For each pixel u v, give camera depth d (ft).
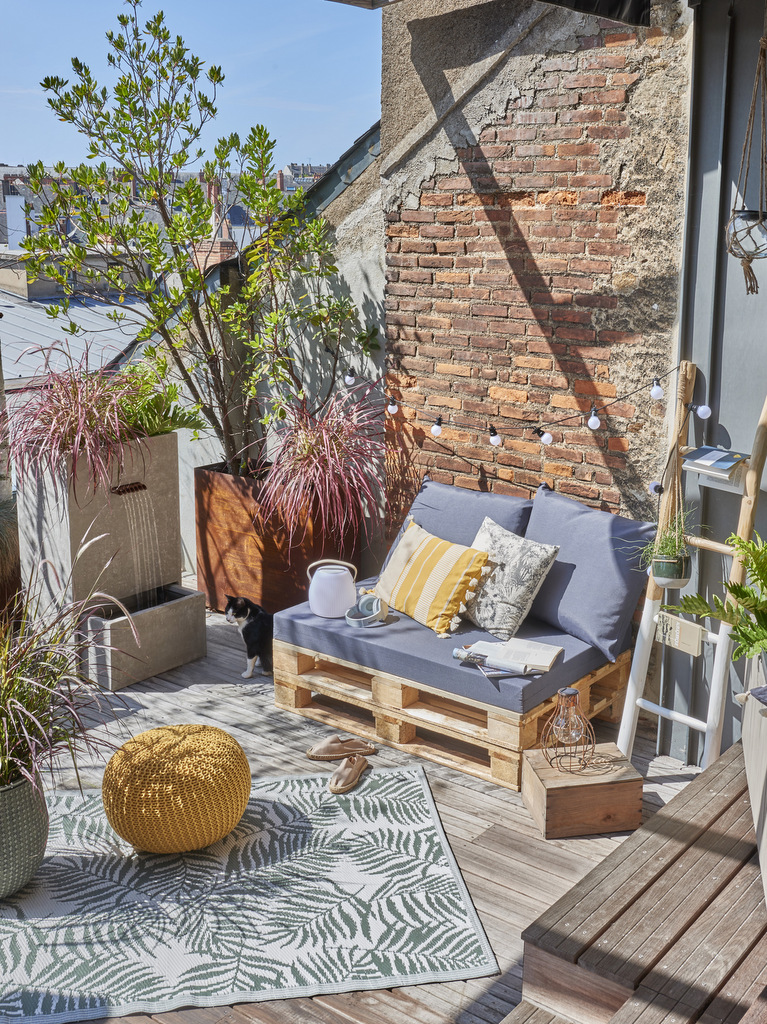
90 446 14.85
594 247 13.56
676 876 8.48
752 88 11.47
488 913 9.82
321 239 17.33
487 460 15.53
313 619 14.17
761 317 11.80
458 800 12.03
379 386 17.06
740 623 8.75
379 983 8.79
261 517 17.16
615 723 14.16
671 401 13.16
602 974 7.27
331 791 12.14
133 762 10.49
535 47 13.62
